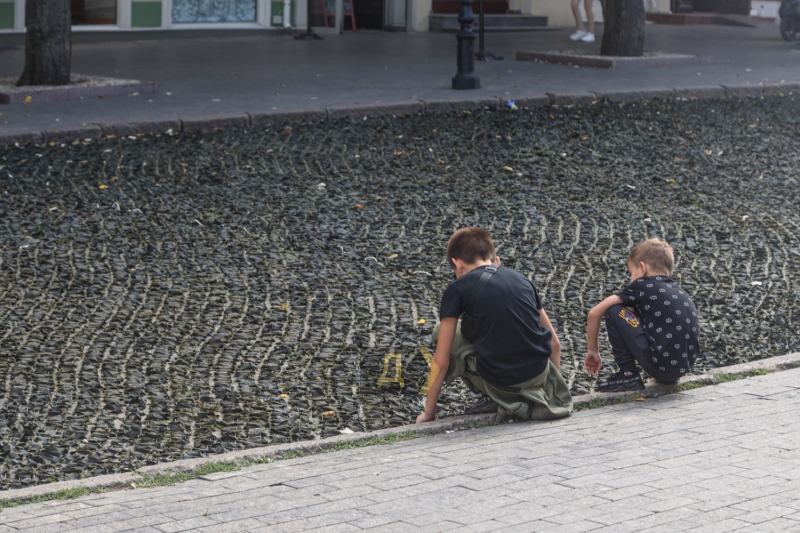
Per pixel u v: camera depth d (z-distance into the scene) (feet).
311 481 14.30
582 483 13.76
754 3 105.40
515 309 17.60
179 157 37.42
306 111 43.80
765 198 35.55
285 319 23.86
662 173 38.11
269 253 28.35
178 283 25.96
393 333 23.24
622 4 62.03
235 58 64.54
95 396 19.49
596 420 17.42
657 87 51.85
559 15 89.97
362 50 70.33
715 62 64.75
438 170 37.14
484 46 71.97
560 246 29.78
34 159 36.11
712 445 15.48
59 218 30.35
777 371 20.74
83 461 16.83
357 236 29.99
